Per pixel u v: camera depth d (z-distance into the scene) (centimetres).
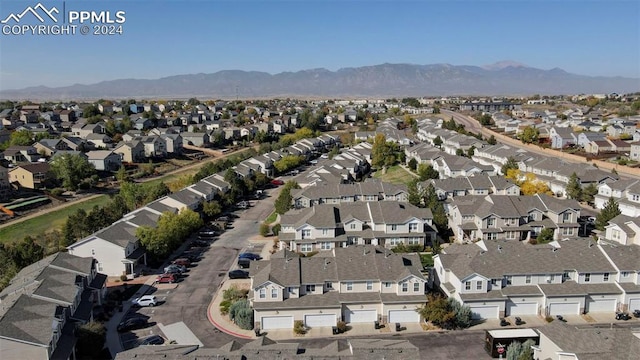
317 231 7250
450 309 5056
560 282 5394
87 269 5484
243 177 11194
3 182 10394
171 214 7606
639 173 11088
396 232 7375
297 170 14012
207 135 17838
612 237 7094
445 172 11225
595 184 9712
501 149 12719
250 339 4841
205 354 3706
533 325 5078
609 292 5294
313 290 5222
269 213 9556
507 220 7544
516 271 5312
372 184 9462
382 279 5219
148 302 5544
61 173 11262
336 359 3666
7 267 6062
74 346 4322
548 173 10688
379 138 14338
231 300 5597
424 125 19712
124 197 9594
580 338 3903
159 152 15125
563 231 7556
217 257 7112
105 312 5378
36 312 4272
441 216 7838
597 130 17038
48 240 7481
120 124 18625
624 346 3688
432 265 6550
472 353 4550
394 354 3731
